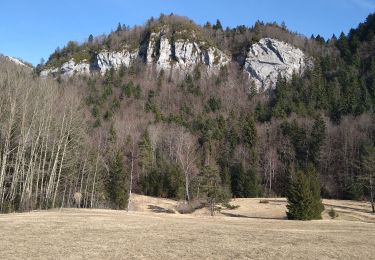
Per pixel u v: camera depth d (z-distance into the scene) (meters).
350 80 159.88
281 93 163.25
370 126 116.75
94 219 29.83
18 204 50.72
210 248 19.44
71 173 65.12
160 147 111.25
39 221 26.88
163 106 165.25
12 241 18.92
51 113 57.47
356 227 34.53
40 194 55.34
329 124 124.00
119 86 188.12
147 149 93.69
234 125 132.50
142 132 115.56
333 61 197.00
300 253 19.33
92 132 101.56
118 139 100.69
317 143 110.50
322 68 193.75
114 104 153.88
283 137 119.25
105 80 194.25
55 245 18.45
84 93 159.62
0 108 52.09
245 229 28.80
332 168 108.00
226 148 113.50
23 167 53.00
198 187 67.94
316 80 170.12
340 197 97.69
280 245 21.30
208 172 57.59
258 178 96.50
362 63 186.50
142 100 168.75
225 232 25.83
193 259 16.95
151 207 69.00
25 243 18.58
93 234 22.19
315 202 45.25
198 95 182.00
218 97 177.00
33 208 50.47
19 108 54.75
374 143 109.00
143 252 17.80
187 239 21.84
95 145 87.50
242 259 17.38
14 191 49.84
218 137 120.19
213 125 129.00
